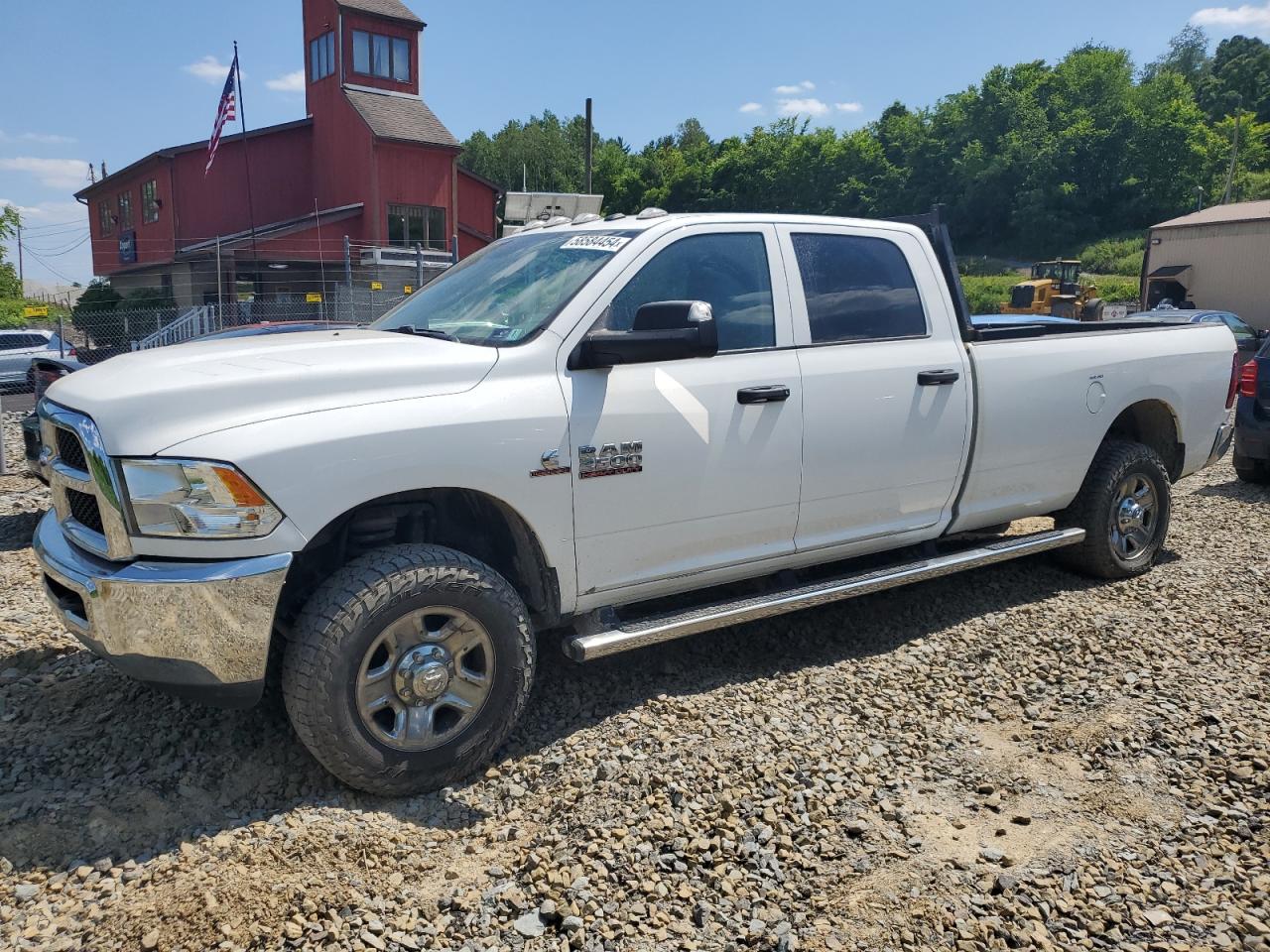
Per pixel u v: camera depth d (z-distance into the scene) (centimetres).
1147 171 8962
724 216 421
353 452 312
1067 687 419
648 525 382
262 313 2180
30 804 310
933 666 439
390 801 326
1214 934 261
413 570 319
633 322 378
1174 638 474
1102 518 545
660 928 263
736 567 417
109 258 3753
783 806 320
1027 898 275
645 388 376
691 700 395
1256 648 461
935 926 264
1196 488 888
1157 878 285
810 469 423
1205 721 384
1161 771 348
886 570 457
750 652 455
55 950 247
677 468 384
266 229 2966
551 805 323
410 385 334
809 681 419
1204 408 599
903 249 473
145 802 315
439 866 292
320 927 259
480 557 385
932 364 462
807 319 429
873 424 440
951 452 472
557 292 382
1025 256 8950
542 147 9794
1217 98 12394
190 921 256
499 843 304
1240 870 289
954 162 9581
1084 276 6288
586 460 361
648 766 343
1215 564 602
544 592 371
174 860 284
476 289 420
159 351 363
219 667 301
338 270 3016
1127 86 9888
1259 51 12700
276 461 300
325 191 3219
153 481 296
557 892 276
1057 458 520
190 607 294
